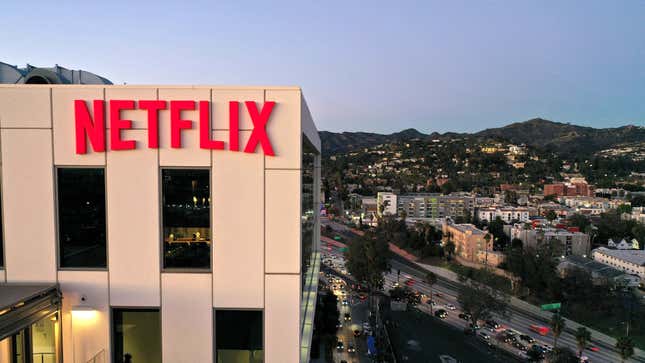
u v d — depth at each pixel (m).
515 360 60.88
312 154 21.64
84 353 9.50
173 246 9.49
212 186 9.34
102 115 9.29
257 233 9.45
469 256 114.69
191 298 9.50
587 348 66.94
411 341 65.56
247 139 9.33
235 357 9.54
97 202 9.45
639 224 136.00
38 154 9.42
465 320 76.50
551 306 80.56
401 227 145.12
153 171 9.35
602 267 94.56
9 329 7.96
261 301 9.50
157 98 9.27
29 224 9.48
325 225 177.88
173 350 9.51
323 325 60.09
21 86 9.35
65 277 9.51
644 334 70.56
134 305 9.52
